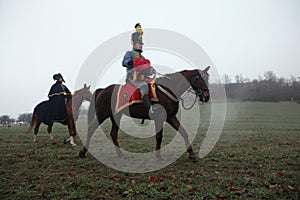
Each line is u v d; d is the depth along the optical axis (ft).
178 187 16.03
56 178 18.34
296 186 15.92
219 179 17.56
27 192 15.46
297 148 29.48
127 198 14.55
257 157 24.27
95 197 14.78
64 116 32.17
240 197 14.48
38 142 35.68
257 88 176.14
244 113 107.55
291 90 178.40
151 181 17.47
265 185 16.25
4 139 39.37
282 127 57.16
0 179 18.10
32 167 21.42
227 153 26.40
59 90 32.76
